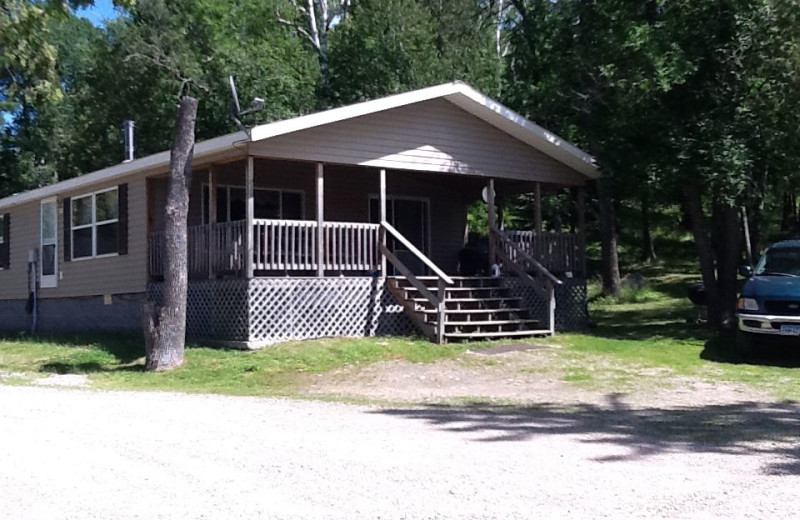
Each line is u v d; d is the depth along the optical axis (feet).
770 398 31.50
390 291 46.70
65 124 116.47
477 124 51.60
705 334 51.08
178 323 39.01
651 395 32.07
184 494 16.39
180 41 89.56
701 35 47.21
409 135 48.52
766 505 15.84
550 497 16.22
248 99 87.97
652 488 17.01
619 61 49.83
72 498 16.16
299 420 24.91
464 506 15.57
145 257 52.13
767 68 45.80
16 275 68.39
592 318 63.41
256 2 96.68
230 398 30.07
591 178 57.00
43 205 64.23
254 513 15.12
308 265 44.27
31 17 46.85
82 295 58.95
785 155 46.85
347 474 17.95
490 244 52.49
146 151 92.27
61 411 26.50
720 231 52.60
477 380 35.17
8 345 52.90
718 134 46.50
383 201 47.52
